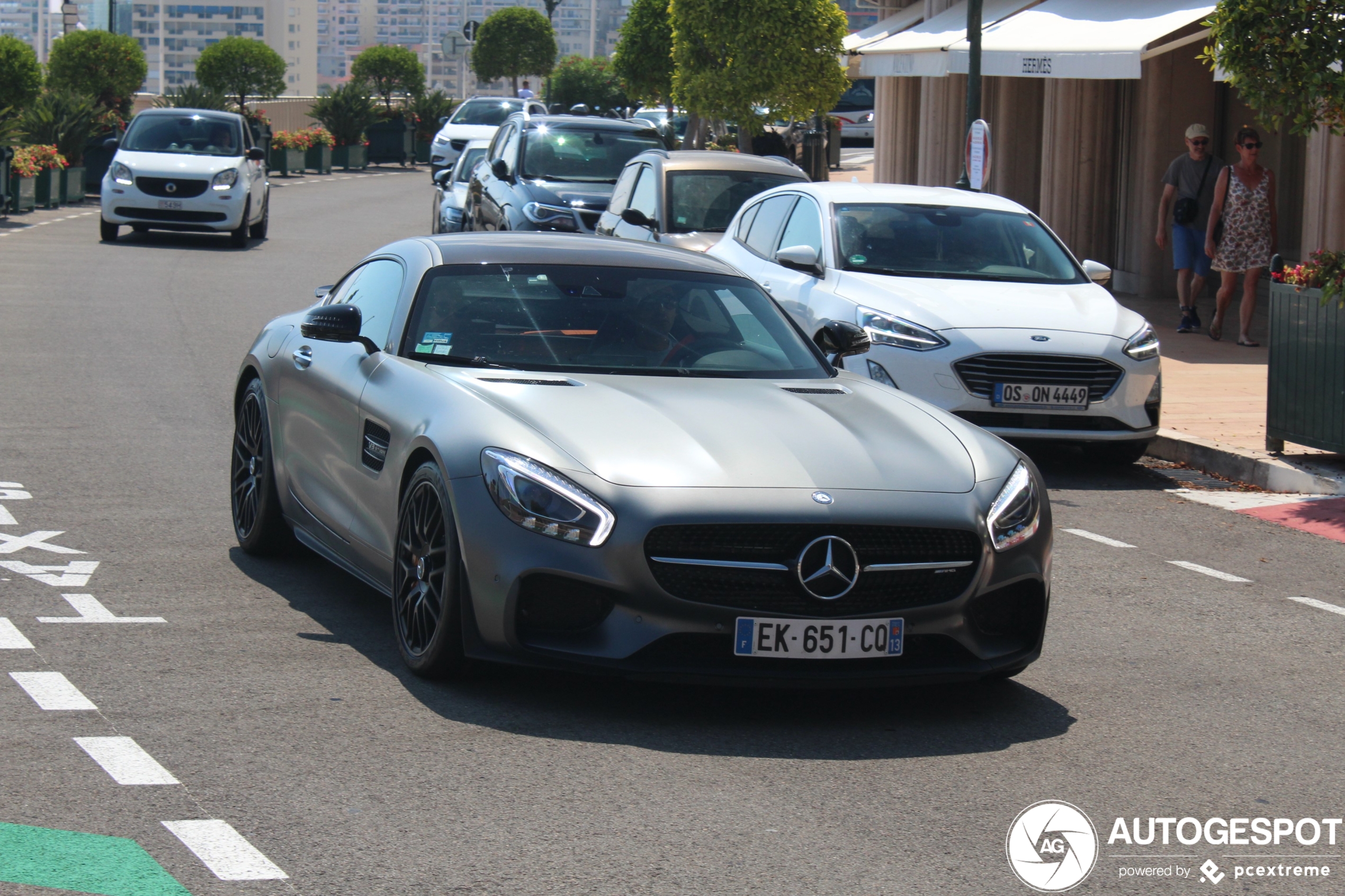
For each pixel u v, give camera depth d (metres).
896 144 30.11
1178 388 12.53
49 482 8.35
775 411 5.47
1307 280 9.64
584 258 6.52
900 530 4.96
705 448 5.08
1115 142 20.14
